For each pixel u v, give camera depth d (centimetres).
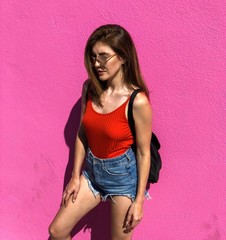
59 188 242
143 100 172
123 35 172
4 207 259
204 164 207
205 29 190
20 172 249
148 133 179
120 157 184
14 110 239
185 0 189
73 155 233
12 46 228
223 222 212
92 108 184
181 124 205
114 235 203
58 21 214
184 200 216
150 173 197
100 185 195
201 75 196
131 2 198
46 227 253
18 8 220
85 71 217
